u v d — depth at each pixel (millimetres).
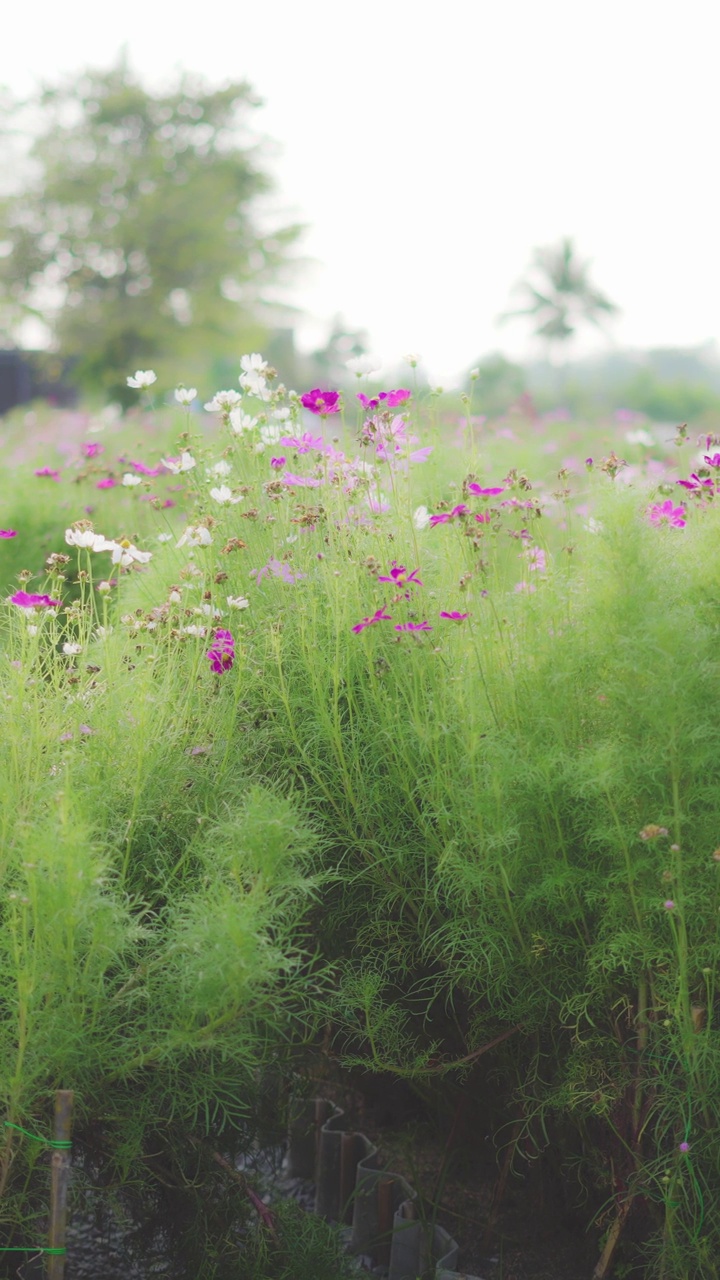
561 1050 2199
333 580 2381
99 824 1992
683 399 50281
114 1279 2164
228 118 31203
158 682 2342
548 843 2070
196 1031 1774
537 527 2527
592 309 69250
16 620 2365
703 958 1913
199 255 29016
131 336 28750
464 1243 2342
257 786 1943
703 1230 1953
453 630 2338
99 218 29156
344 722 2402
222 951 1707
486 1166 2498
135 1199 2129
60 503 4453
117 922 1819
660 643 1891
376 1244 2432
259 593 2562
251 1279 2043
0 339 32250
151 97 30438
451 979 2248
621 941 1914
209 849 1950
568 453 7535
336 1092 2840
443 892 2236
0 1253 1983
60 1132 1751
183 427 3807
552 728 2082
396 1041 2246
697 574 2146
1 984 1832
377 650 2359
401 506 2574
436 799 2170
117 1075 1816
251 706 2406
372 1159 2516
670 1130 2025
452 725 2152
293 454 2719
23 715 2125
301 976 2340
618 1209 2115
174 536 3070
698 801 1991
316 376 54344
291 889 1965
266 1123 2312
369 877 2266
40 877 1708
